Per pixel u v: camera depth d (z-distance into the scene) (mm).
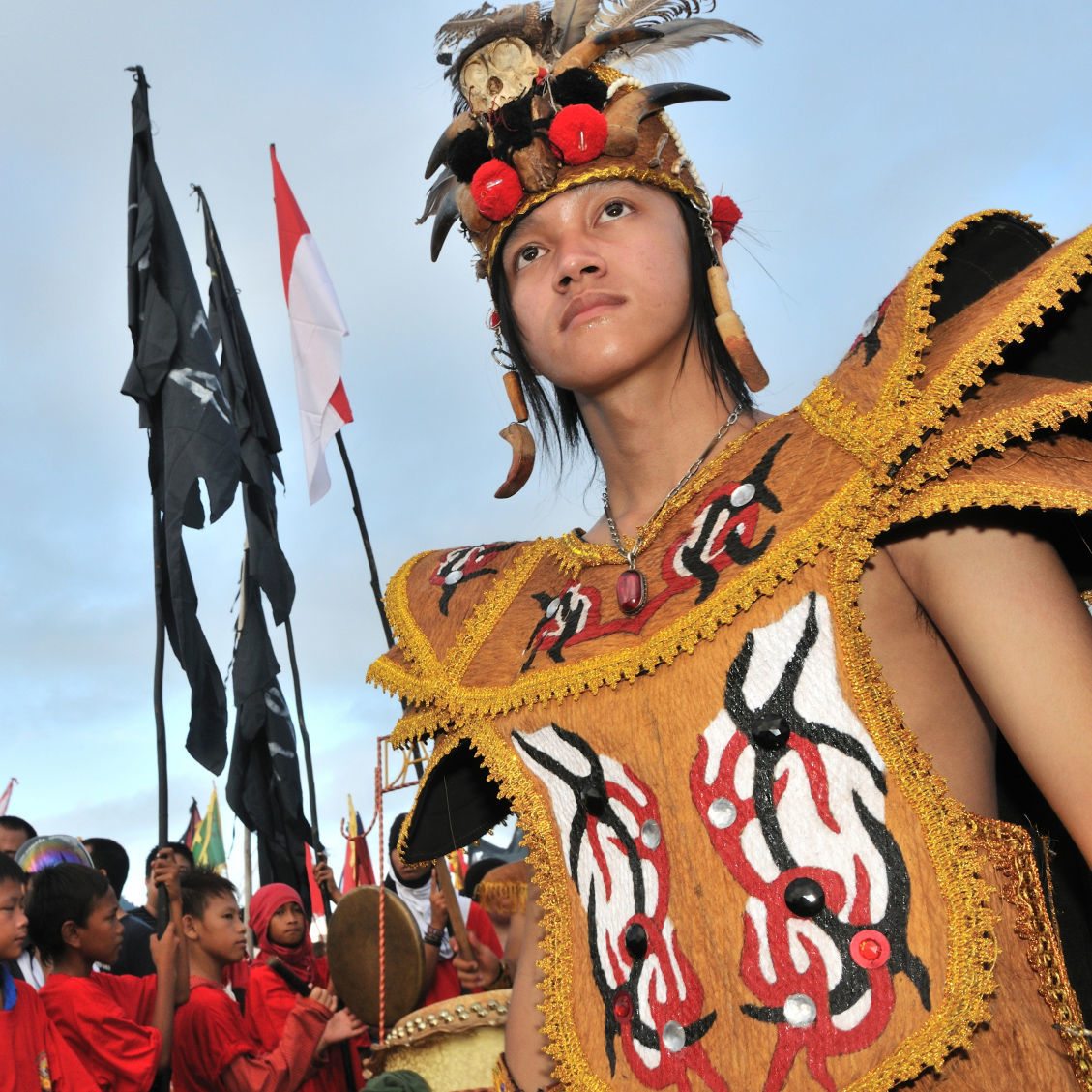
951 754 1013
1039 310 956
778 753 994
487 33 1404
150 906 5043
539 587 1312
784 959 966
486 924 5129
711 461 1168
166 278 5539
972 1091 905
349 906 4496
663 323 1241
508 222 1323
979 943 892
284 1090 4367
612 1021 1089
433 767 1324
